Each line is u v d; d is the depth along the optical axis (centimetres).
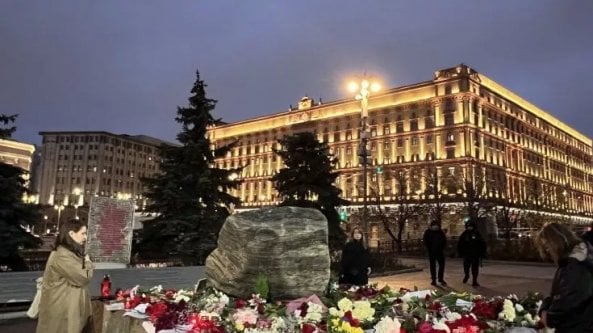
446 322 412
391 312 486
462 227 6775
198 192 1747
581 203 13025
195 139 1842
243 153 11906
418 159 8931
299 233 588
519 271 1958
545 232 364
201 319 443
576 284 329
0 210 1213
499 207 6153
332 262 1928
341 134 10112
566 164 12506
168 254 1672
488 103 9131
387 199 8381
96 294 1050
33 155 13850
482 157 8731
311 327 413
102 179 12506
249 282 584
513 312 465
